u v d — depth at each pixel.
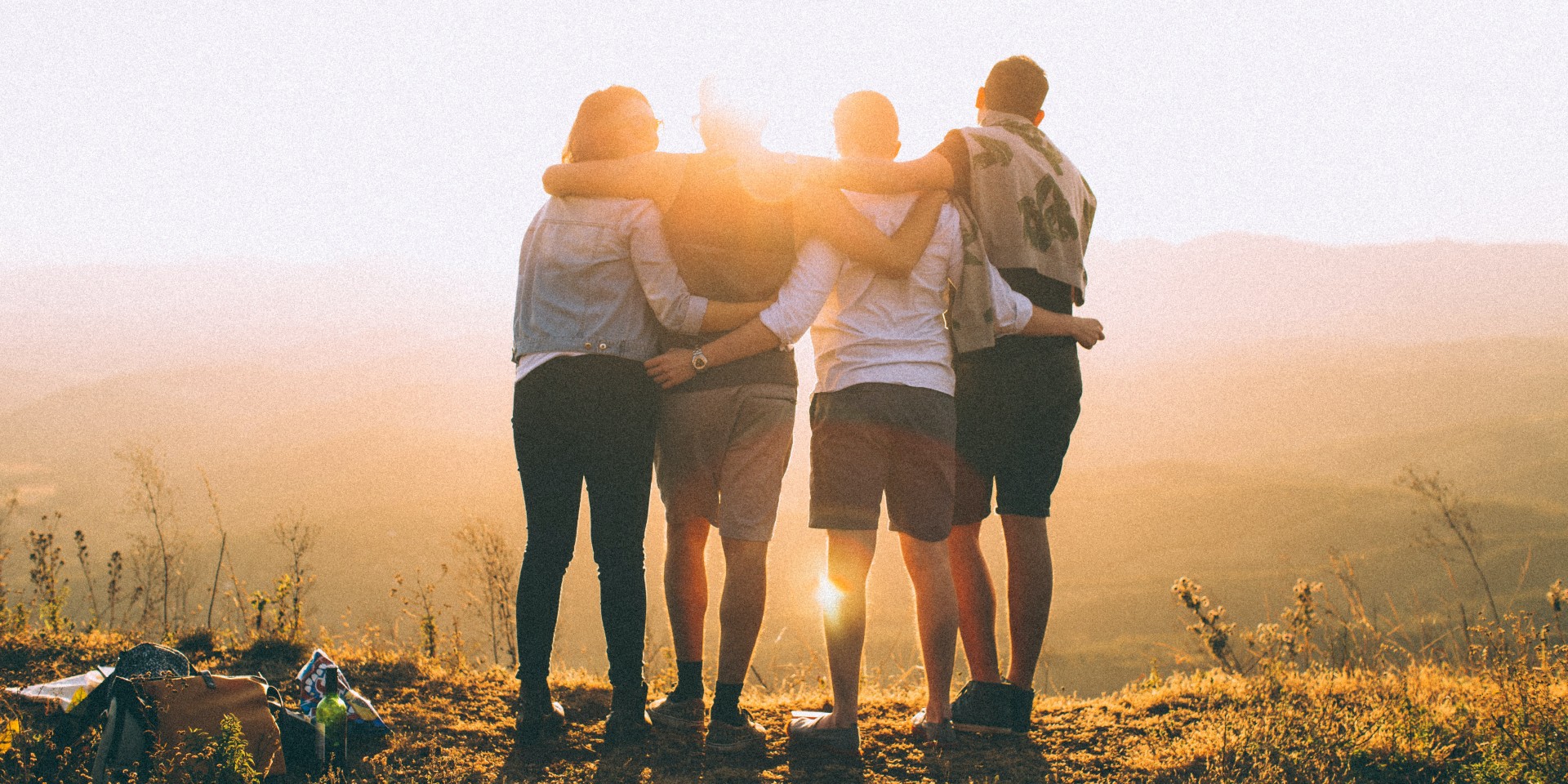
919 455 3.14
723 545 3.18
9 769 2.56
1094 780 3.03
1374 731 3.13
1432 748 3.09
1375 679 3.87
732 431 3.16
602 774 2.94
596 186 3.04
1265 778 2.88
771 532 3.20
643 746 3.17
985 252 3.32
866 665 4.48
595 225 3.04
